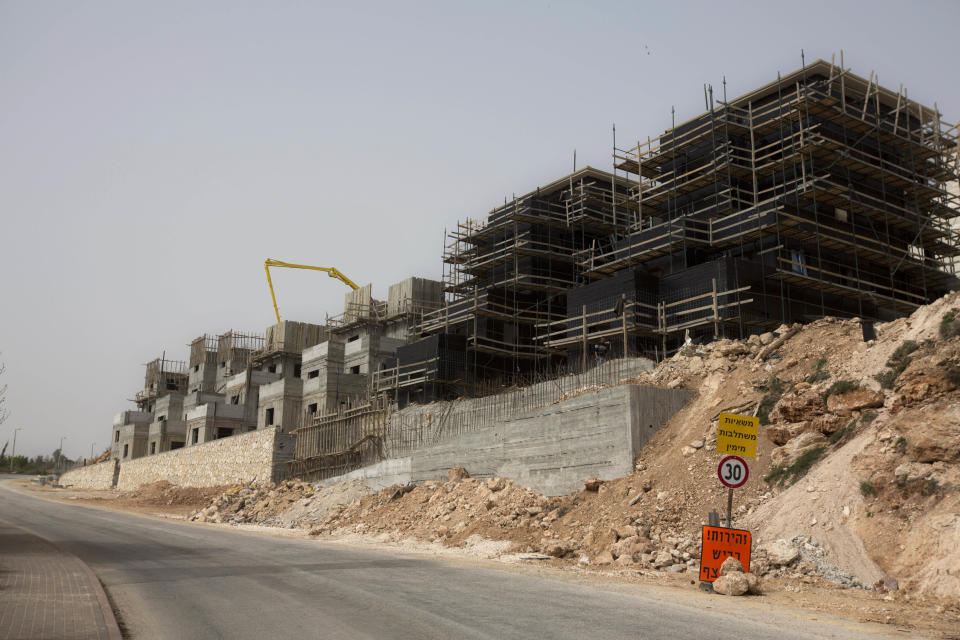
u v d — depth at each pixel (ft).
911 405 57.00
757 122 141.90
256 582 50.93
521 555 67.10
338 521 105.81
